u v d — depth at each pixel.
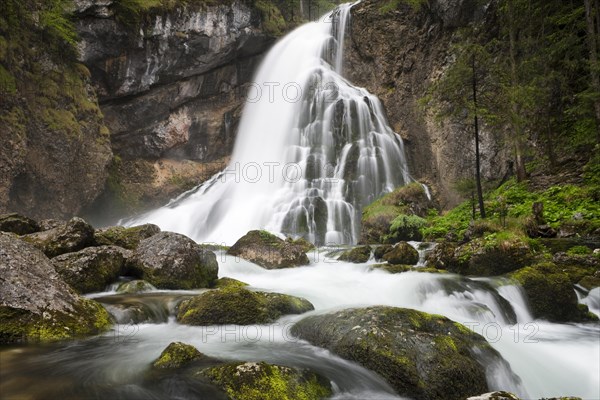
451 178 22.16
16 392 4.24
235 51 27.67
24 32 18.39
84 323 6.20
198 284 9.61
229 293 7.22
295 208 22.55
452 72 14.81
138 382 4.67
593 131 16.50
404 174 24.97
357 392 5.07
